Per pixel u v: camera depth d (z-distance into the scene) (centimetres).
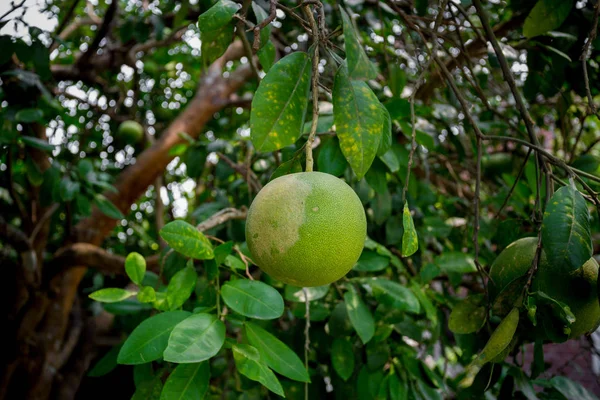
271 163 140
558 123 133
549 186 62
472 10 124
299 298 88
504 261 67
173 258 100
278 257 53
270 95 58
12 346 143
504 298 60
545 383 92
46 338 151
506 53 94
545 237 53
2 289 150
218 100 179
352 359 92
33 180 127
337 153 84
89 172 128
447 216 156
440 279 129
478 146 69
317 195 54
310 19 57
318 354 106
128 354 60
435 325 97
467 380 56
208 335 58
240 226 121
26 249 137
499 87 149
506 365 88
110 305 90
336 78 57
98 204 125
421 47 129
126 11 186
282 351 64
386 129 65
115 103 212
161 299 70
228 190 152
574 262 52
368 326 85
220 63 189
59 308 155
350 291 89
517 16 101
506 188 134
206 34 67
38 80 117
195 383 58
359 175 55
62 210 164
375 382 92
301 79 59
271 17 50
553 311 58
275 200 55
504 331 56
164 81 231
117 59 157
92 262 141
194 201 215
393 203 120
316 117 57
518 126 108
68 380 180
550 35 88
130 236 229
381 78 145
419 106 114
